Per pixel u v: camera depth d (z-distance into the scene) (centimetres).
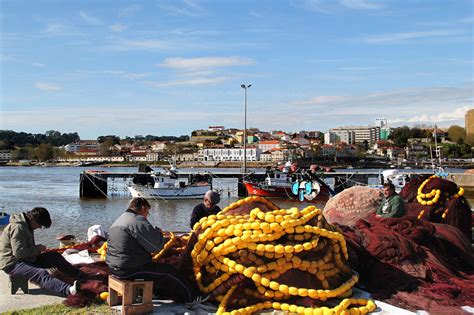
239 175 4881
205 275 677
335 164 14300
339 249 688
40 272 698
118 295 657
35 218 725
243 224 650
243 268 627
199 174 4916
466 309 637
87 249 965
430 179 1065
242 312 607
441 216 1027
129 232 637
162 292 672
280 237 647
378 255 741
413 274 719
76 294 667
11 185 6412
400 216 909
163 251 798
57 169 15875
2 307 650
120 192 5094
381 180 4706
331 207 1074
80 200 4278
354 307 633
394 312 621
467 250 863
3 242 716
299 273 641
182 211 3444
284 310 619
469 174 4534
